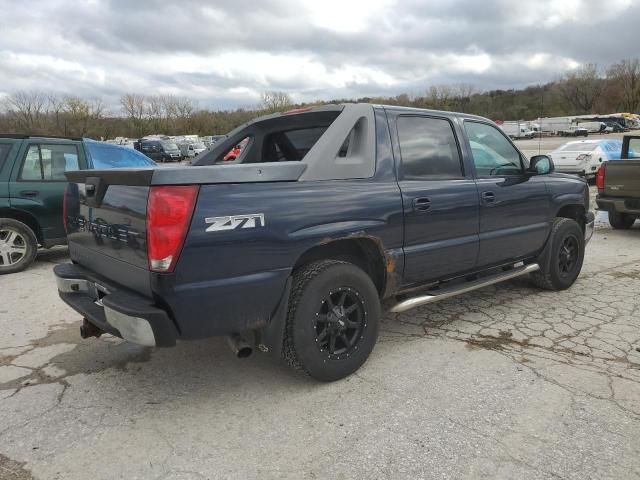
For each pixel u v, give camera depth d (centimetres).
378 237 347
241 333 314
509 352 386
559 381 337
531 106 10075
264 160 474
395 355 383
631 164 841
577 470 247
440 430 283
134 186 282
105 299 290
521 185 465
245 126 465
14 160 647
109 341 421
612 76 9738
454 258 405
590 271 629
